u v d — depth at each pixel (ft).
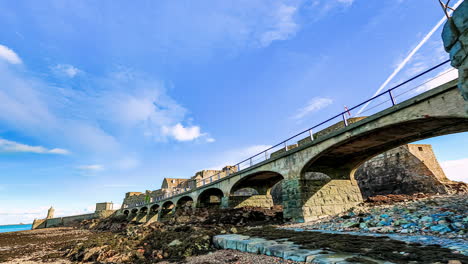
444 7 14.52
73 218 284.61
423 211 35.37
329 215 52.90
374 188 83.66
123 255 37.52
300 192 51.88
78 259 41.29
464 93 13.38
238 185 88.79
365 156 56.54
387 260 16.24
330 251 20.25
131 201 289.33
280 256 22.18
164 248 38.04
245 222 67.15
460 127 36.50
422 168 70.95
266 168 64.85
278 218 67.05
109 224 167.63
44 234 149.38
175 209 135.44
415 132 41.27
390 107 35.58
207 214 85.30
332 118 46.44
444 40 14.60
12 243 97.55
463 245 18.90
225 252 30.66
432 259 15.51
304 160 52.03
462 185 67.62
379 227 31.96
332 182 57.26
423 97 31.22
